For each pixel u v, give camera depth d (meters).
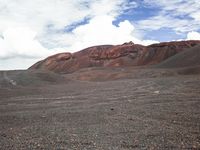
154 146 12.93
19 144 13.82
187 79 63.59
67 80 79.25
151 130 16.28
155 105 27.23
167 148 12.59
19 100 37.44
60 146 13.34
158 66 154.00
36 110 27.38
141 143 13.48
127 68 169.50
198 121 18.75
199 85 46.44
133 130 16.41
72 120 20.78
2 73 77.38
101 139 14.46
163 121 19.09
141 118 20.55
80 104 31.22
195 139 14.04
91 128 17.44
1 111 27.38
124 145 13.21
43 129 17.58
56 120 21.03
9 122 20.78
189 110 23.33
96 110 25.77
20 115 24.12
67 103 32.62
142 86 54.16
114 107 27.34
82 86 63.03
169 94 36.56
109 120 20.14
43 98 39.31
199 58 138.62
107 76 132.38
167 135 14.96
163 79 71.56
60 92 48.94
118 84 65.00
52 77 76.69
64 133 16.17
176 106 25.89
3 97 42.12
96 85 65.62
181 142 13.49
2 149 12.97
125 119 20.31
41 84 66.25
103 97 37.88
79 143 13.77
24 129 17.73
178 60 148.88
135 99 33.34
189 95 34.22
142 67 167.25
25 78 69.81
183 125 17.61
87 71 172.50
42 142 14.16
